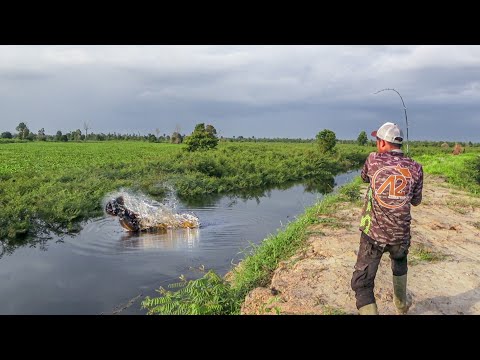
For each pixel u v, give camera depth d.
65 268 10.05
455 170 20.72
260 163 33.38
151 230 13.23
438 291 5.82
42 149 53.44
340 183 30.08
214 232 13.03
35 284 9.12
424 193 14.82
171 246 11.47
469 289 5.91
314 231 8.76
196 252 10.94
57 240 12.70
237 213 16.53
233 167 29.27
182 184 22.20
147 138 97.81
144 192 20.77
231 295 6.40
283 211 17.16
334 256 7.14
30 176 24.25
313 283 6.05
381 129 4.62
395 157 4.52
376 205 4.50
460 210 11.82
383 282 6.04
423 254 7.36
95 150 51.22
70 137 103.25
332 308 5.27
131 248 11.40
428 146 66.75
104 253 11.05
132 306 7.78
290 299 5.59
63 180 22.89
